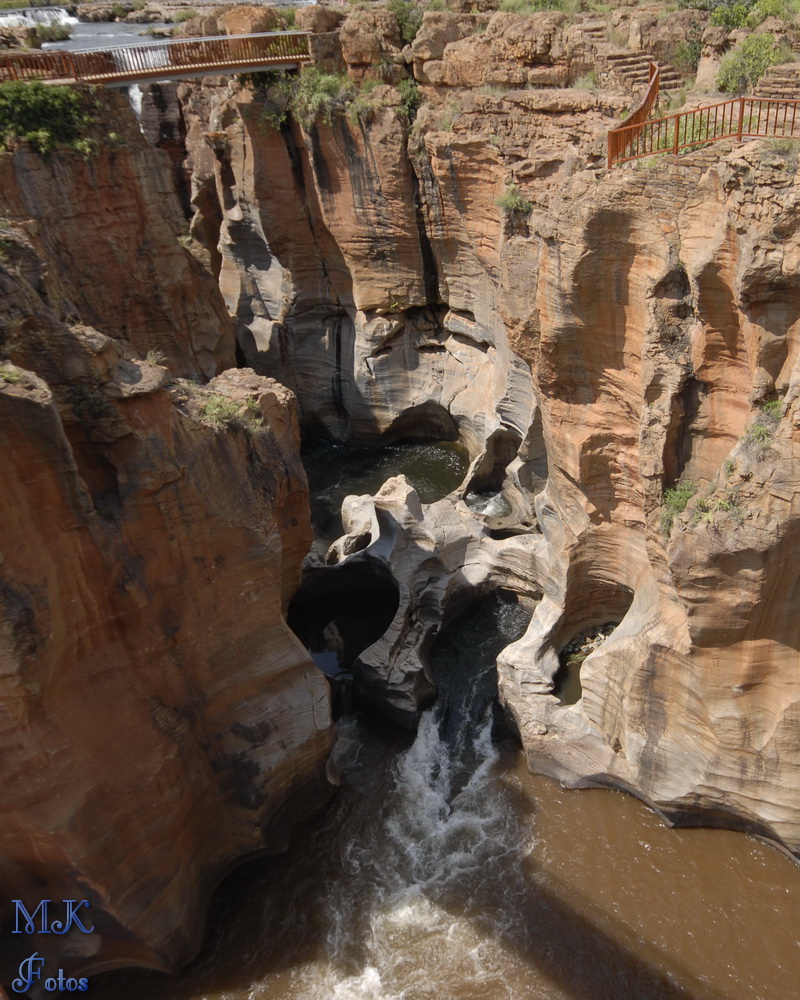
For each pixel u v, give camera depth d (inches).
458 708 876.6
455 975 657.6
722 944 657.6
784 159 550.6
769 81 715.4
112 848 598.5
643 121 731.4
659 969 645.3
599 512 802.8
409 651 893.2
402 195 1198.9
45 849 569.9
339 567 1007.6
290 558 807.7
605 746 762.8
